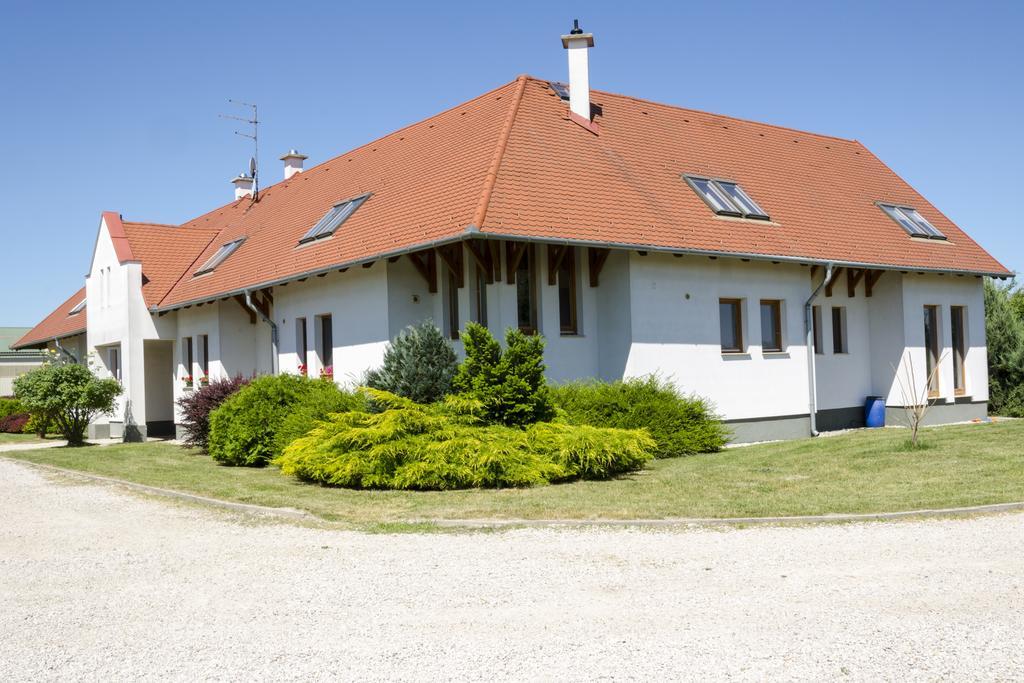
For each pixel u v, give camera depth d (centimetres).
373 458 1145
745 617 567
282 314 1966
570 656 505
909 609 576
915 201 2325
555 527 868
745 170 2030
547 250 1526
